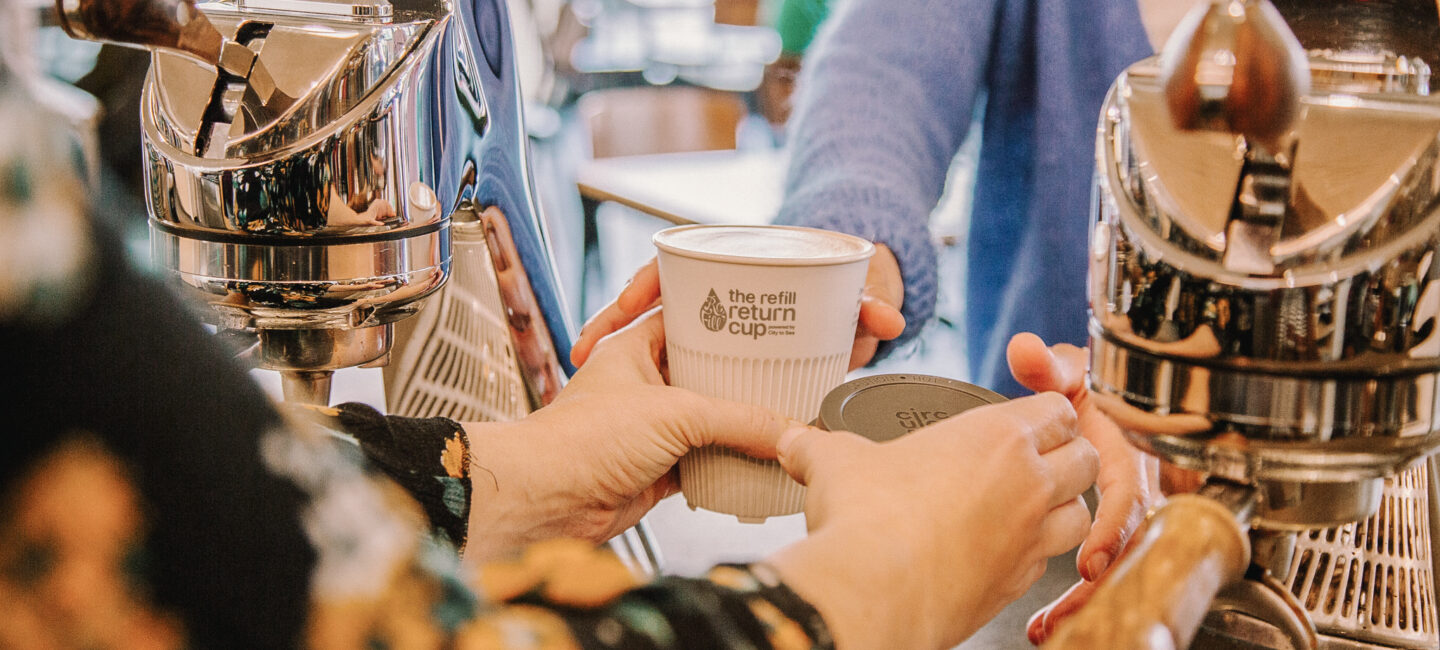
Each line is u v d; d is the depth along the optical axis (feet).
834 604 0.92
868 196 2.26
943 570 1.03
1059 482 1.18
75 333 0.48
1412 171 0.83
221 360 0.56
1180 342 0.92
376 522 0.63
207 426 0.53
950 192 4.39
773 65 7.07
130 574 0.51
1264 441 0.92
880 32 2.65
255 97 1.30
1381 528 1.32
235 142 1.31
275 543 0.56
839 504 1.07
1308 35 1.00
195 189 1.33
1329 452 0.92
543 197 4.04
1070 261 2.76
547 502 1.55
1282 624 0.99
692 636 0.80
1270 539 1.05
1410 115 0.83
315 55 1.31
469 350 1.87
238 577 0.54
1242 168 0.86
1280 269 0.86
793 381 1.52
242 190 1.32
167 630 0.53
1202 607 0.80
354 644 0.60
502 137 1.85
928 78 2.62
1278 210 0.85
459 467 1.46
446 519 1.44
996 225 3.11
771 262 1.41
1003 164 3.05
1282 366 0.89
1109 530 1.33
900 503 1.06
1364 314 0.86
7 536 0.49
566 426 1.59
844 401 1.43
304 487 0.59
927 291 2.24
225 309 1.41
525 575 0.82
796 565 0.95
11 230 0.46
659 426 1.56
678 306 1.54
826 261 1.42
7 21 0.49
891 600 0.96
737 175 6.67
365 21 1.42
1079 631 0.75
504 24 1.85
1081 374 1.62
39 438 0.48
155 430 0.51
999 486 1.10
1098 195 1.02
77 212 0.50
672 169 6.88
